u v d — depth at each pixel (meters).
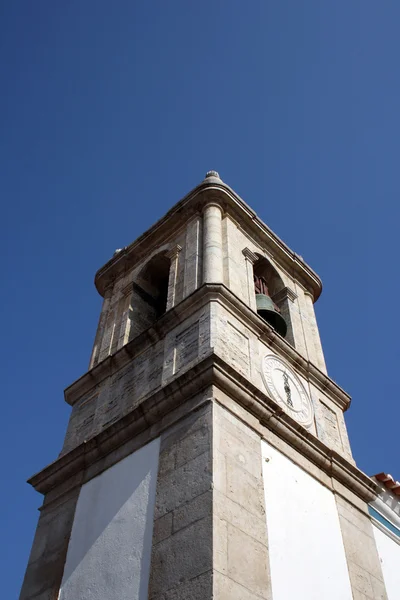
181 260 17.09
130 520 11.02
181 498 10.35
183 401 12.09
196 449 10.87
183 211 18.62
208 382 11.81
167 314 14.61
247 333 14.20
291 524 11.19
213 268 15.60
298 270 19.84
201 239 17.20
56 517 12.93
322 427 14.62
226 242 17.02
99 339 17.84
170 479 10.88
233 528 9.77
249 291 16.03
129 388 14.38
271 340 14.89
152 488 11.12
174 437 11.55
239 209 18.41
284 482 11.80
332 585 11.11
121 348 15.46
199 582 8.91
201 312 13.92
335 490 13.19
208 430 10.95
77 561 11.45
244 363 13.35
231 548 9.46
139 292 18.58
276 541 10.53
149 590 9.55
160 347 14.47
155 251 18.84
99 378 15.77
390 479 15.02
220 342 13.04
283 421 12.65
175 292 16.03
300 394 14.73
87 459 13.32
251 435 11.73
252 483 10.88
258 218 19.02
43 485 13.91
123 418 12.91
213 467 10.29
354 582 11.73
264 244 19.09
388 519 14.58
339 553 11.95
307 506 12.00
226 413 11.51
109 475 12.51
